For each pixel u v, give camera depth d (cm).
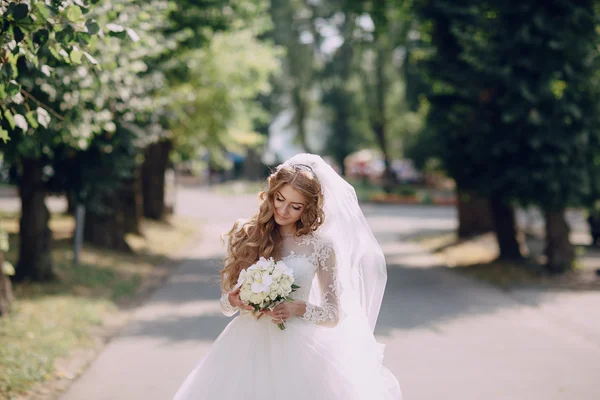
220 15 1531
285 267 406
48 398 626
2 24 446
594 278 1409
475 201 2139
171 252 1914
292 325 425
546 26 1376
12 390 629
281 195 422
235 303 417
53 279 1187
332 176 454
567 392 669
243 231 442
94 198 1204
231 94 2220
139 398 634
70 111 784
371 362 456
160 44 1159
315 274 430
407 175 6388
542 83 1380
